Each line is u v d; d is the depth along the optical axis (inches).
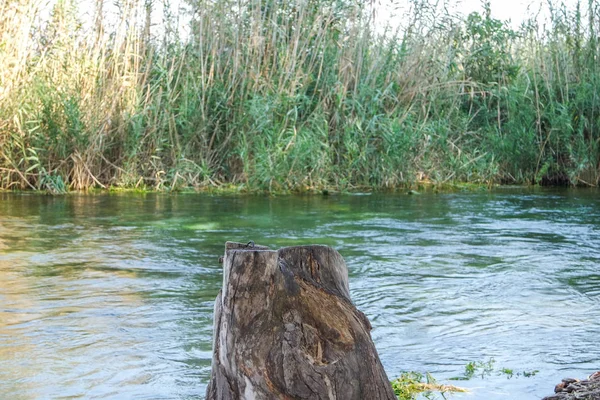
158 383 156.2
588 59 642.2
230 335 119.0
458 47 636.1
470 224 380.8
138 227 356.8
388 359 171.6
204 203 454.0
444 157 590.2
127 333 190.2
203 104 536.4
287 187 526.9
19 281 246.4
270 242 318.3
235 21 560.1
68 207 428.5
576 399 141.2
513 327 197.8
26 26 510.9
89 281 247.4
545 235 348.5
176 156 535.8
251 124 538.0
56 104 515.5
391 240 328.8
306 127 550.3
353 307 124.1
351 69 569.6
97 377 159.3
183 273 260.4
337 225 369.4
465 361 170.2
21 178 514.9
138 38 538.0
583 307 219.3
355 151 545.0
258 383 115.9
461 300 226.4
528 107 617.3
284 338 117.5
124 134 525.3
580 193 543.2
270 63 567.5
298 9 561.0
